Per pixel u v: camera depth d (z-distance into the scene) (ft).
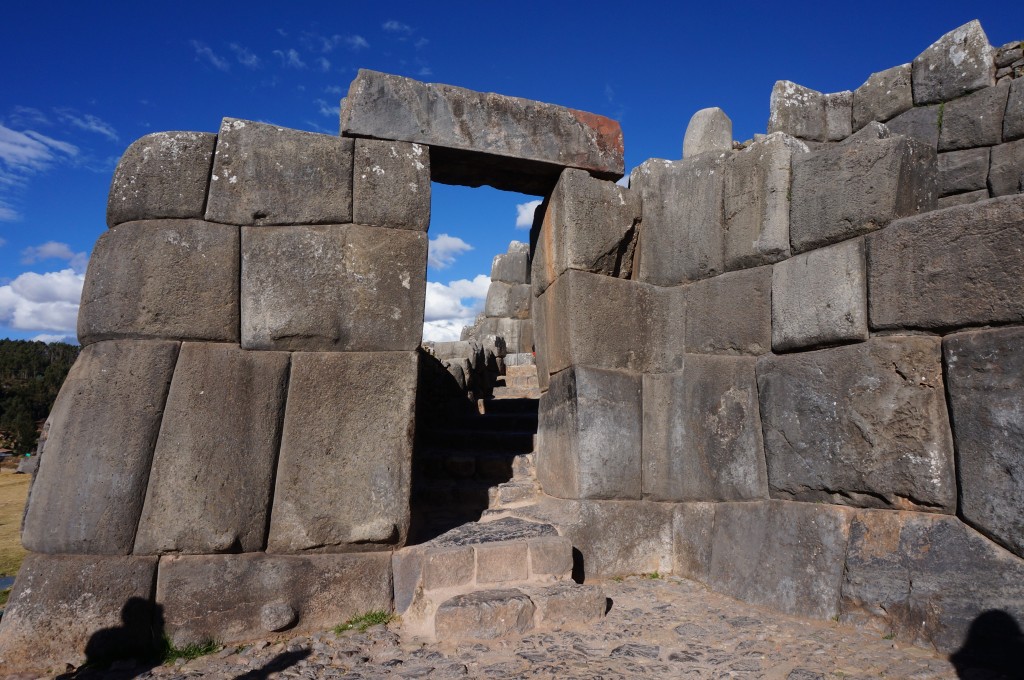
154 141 12.61
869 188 11.95
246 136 12.98
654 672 9.97
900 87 21.74
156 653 11.34
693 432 15.17
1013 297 9.83
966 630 9.81
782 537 12.91
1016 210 9.87
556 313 15.92
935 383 10.91
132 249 12.23
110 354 11.96
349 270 13.15
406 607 12.53
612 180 16.48
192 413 12.08
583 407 14.94
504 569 12.87
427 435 20.63
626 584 14.38
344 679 10.16
